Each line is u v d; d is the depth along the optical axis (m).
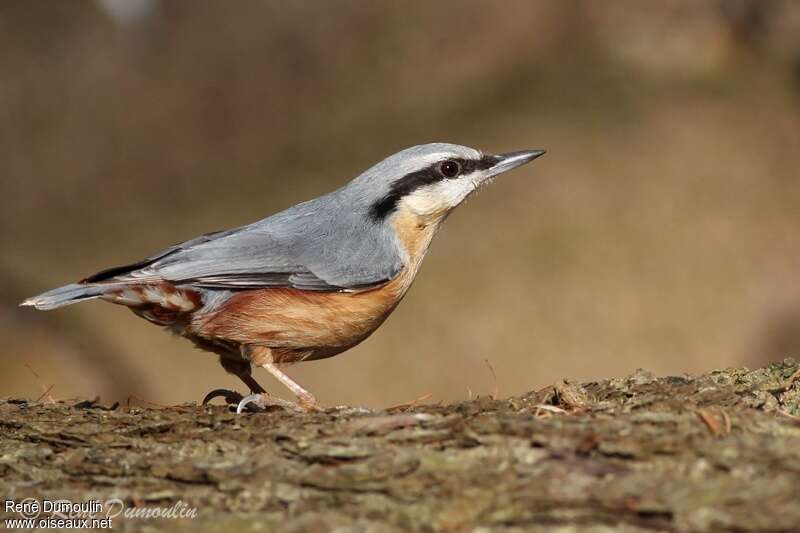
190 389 14.34
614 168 18.20
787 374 5.84
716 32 20.86
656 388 5.64
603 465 4.46
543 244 16.80
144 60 21.98
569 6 21.53
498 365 14.87
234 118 20.97
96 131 21.03
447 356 15.02
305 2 22.19
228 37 21.94
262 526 4.25
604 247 16.69
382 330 15.52
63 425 5.64
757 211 17.45
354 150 19.64
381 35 21.88
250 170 19.88
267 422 5.54
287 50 21.73
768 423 4.90
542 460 4.56
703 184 17.86
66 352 14.27
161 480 4.81
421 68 21.28
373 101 20.80
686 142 18.73
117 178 20.19
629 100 19.66
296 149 20.06
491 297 15.91
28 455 5.26
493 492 4.29
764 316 15.46
